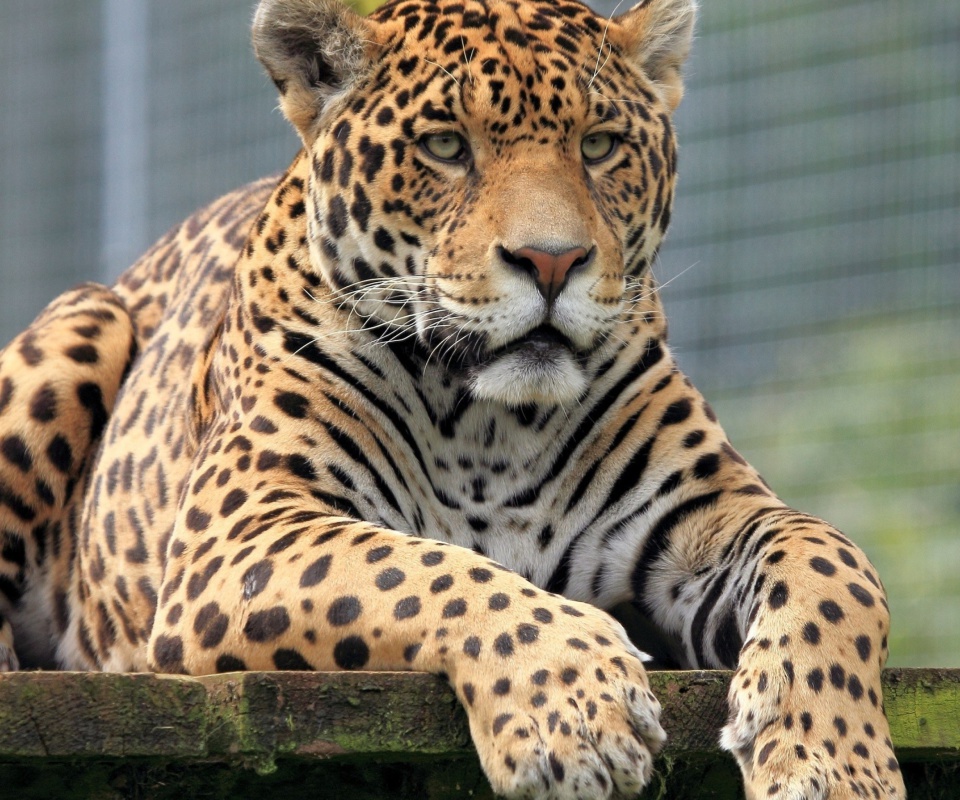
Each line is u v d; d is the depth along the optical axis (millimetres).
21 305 21156
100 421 11375
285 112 9797
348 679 6934
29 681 6648
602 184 9250
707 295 19938
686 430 9516
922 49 19625
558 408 9414
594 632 7094
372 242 9250
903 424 19172
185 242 12023
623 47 9797
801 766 6922
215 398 10016
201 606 8312
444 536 9617
